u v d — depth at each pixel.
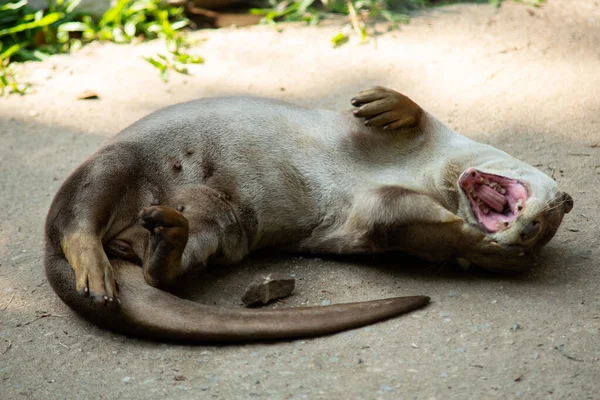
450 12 13.72
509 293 7.37
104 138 10.80
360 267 8.03
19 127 11.21
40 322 7.39
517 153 9.80
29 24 12.98
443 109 10.94
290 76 12.07
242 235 8.11
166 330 6.88
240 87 11.84
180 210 7.82
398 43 12.77
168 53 12.87
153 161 8.02
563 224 8.49
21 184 9.89
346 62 12.35
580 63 11.91
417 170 8.22
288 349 6.76
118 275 7.31
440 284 7.64
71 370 6.71
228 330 6.82
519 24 13.16
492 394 6.01
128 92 11.91
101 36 13.49
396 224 7.62
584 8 13.62
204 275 8.02
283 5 14.47
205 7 14.41
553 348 6.49
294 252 8.36
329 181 8.14
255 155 8.16
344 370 6.41
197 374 6.52
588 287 7.41
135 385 6.45
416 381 6.21
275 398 6.14
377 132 8.27
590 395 5.93
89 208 7.42
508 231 7.40
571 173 9.33
